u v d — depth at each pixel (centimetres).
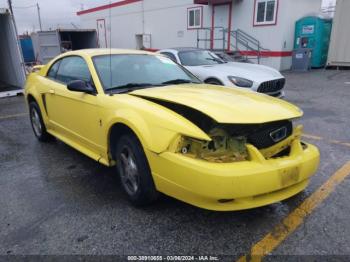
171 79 402
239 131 268
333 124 622
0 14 1027
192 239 268
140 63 408
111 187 365
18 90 1043
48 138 532
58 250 256
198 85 379
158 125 276
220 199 247
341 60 1490
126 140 311
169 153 264
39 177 395
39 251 256
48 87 457
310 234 273
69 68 432
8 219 302
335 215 301
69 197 342
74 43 2464
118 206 322
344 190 348
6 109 836
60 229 284
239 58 1573
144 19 2323
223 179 241
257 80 681
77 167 424
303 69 1539
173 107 299
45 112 484
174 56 825
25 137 571
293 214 303
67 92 404
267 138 280
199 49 888
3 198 343
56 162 443
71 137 430
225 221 293
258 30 1620
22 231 282
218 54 939
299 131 307
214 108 274
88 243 265
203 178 244
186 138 261
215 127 263
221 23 1788
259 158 260
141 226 287
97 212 311
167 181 270
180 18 2034
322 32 1521
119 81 369
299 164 277
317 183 366
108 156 352
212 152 258
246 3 1641
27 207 323
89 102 359
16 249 258
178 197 271
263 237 270
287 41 1566
